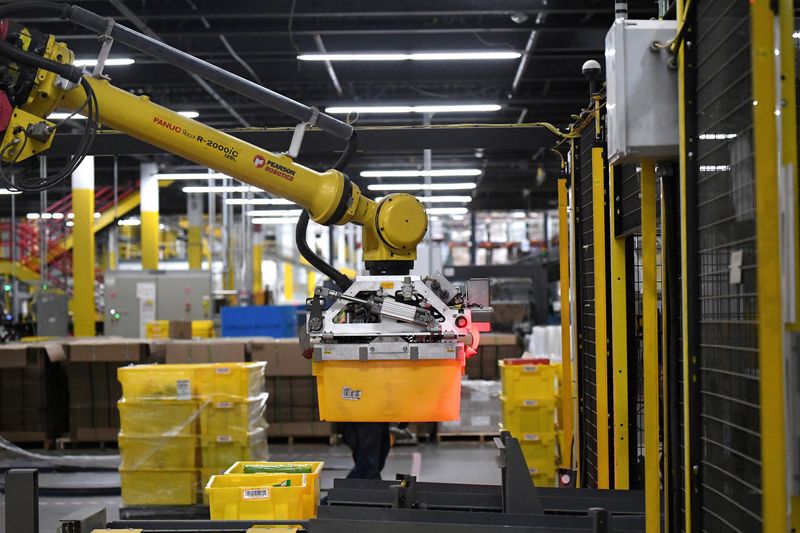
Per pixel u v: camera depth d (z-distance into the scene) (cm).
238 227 2425
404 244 475
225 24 1044
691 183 269
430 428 1114
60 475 930
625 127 285
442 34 1113
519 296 2278
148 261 2077
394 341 449
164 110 445
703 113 264
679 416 347
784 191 210
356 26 1040
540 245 3341
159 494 736
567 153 677
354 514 410
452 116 1584
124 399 745
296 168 468
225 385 746
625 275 518
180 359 1084
